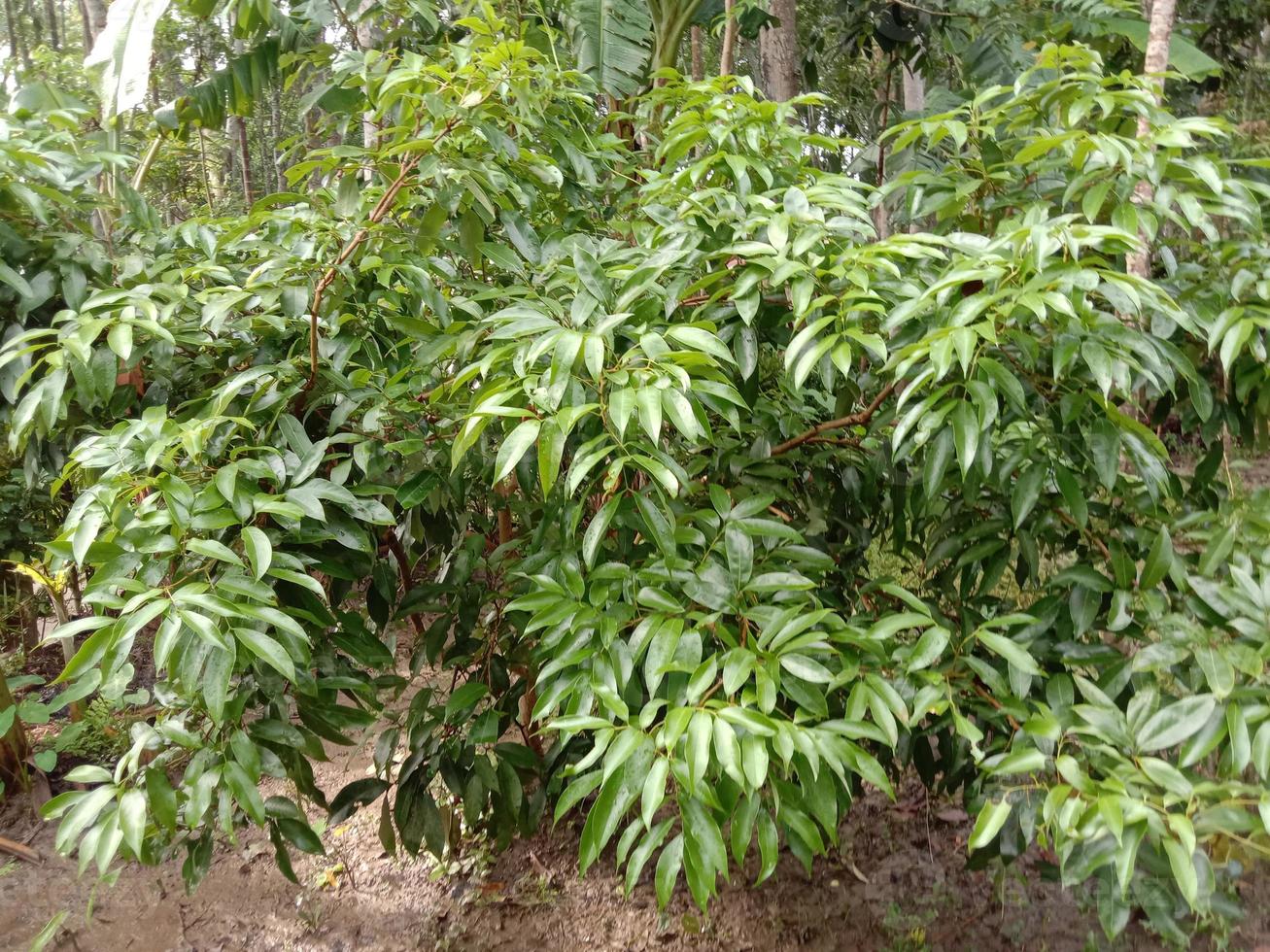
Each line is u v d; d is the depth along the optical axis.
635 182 2.43
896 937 2.25
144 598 1.26
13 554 3.54
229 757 1.60
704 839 1.15
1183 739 1.21
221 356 1.95
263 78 3.95
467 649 2.19
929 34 5.17
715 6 4.36
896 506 2.02
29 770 3.26
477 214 1.84
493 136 1.74
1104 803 1.11
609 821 1.16
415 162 1.71
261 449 1.53
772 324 1.65
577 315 1.38
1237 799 1.19
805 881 2.50
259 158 9.98
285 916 2.52
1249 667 1.20
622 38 3.38
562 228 2.16
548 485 1.22
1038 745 1.34
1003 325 1.36
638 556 1.75
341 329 1.90
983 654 1.73
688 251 1.55
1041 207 1.45
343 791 2.19
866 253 1.46
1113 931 1.39
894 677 1.49
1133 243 1.26
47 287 1.84
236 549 1.53
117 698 1.53
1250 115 5.35
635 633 1.41
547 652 1.62
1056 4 4.49
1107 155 1.43
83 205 2.02
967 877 2.45
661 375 1.21
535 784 2.31
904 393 1.28
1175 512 1.76
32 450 2.07
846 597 2.02
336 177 2.47
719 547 1.50
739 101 1.88
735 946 2.29
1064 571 1.56
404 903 2.55
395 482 1.86
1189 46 4.01
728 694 1.21
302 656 1.42
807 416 2.09
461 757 2.16
